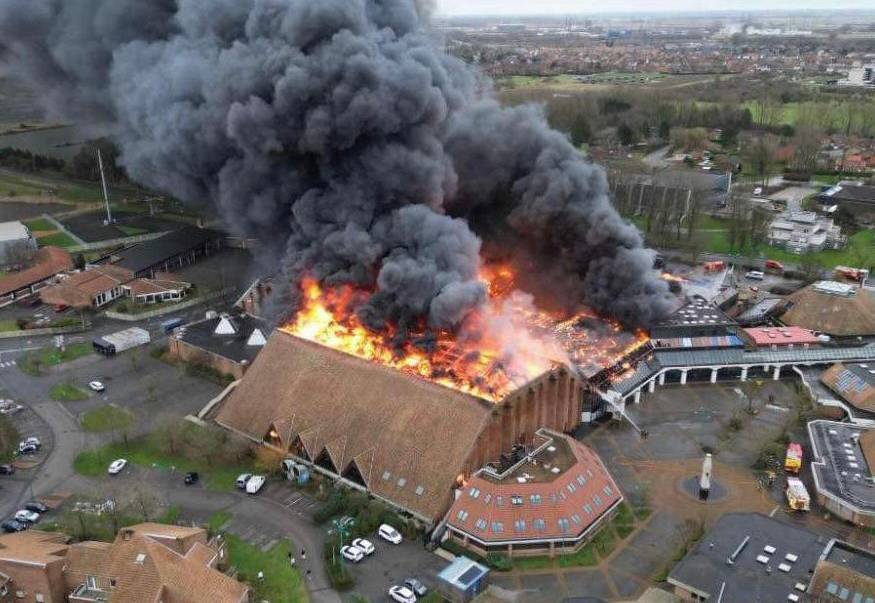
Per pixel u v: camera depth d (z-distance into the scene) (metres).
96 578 65.31
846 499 80.94
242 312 131.88
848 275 152.38
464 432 80.88
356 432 86.88
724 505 83.44
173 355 118.56
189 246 161.50
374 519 78.56
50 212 191.25
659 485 87.06
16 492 84.56
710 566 68.88
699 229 180.25
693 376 111.94
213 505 82.50
